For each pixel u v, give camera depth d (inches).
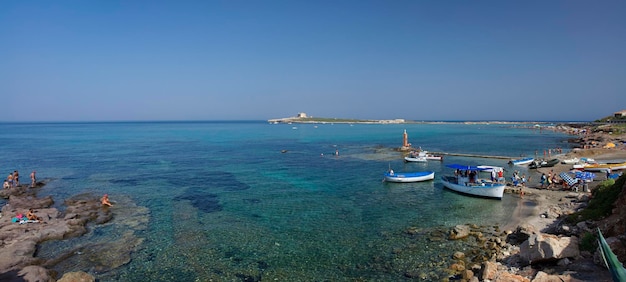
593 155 2434.8
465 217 1163.9
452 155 2780.5
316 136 5551.2
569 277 589.9
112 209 1298.0
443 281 708.0
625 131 3890.3
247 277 757.9
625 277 343.6
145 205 1358.3
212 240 976.3
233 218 1179.3
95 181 1855.3
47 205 1376.7
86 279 725.9
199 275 770.8
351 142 4286.4
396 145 3804.1
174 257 866.1
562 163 2175.2
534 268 687.1
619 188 881.5
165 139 5019.7
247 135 5994.1
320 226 1088.8
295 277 753.0
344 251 887.7
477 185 1456.7
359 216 1190.9
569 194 1373.0
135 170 2202.3
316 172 2094.0
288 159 2696.9
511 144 3722.9
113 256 872.3
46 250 911.7
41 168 2294.5
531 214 1165.7
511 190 1498.5
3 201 1483.8
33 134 6314.0
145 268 808.3
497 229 1023.6
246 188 1652.3
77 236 1011.3
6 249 874.1
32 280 724.7
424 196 1475.1
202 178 1919.3
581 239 741.9
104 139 5014.8
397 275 746.8
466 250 864.3
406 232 1018.1
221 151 3316.9
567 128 6063.0
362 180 1836.9
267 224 1113.4
